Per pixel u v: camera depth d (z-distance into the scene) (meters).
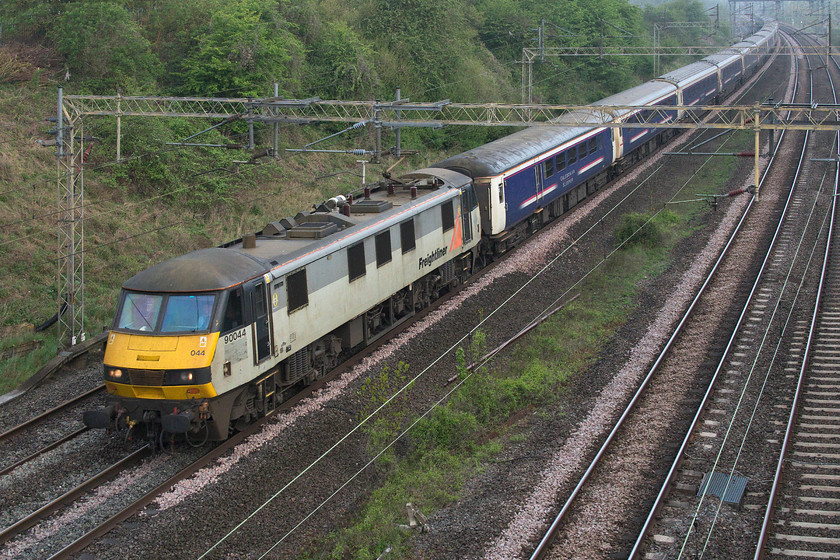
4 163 29.16
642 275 26.06
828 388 17.20
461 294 24.64
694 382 17.75
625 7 77.38
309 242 18.28
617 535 12.08
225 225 32.28
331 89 44.50
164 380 14.55
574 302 24.06
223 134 38.56
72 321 21.81
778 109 27.36
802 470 13.90
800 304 22.44
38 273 25.45
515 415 17.33
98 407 17.81
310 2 48.56
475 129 49.94
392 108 27.45
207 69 39.16
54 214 27.92
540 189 30.14
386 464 15.25
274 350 16.41
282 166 38.16
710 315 21.91
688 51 89.62
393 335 21.56
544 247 28.75
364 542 12.63
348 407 17.38
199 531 12.86
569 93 62.16
